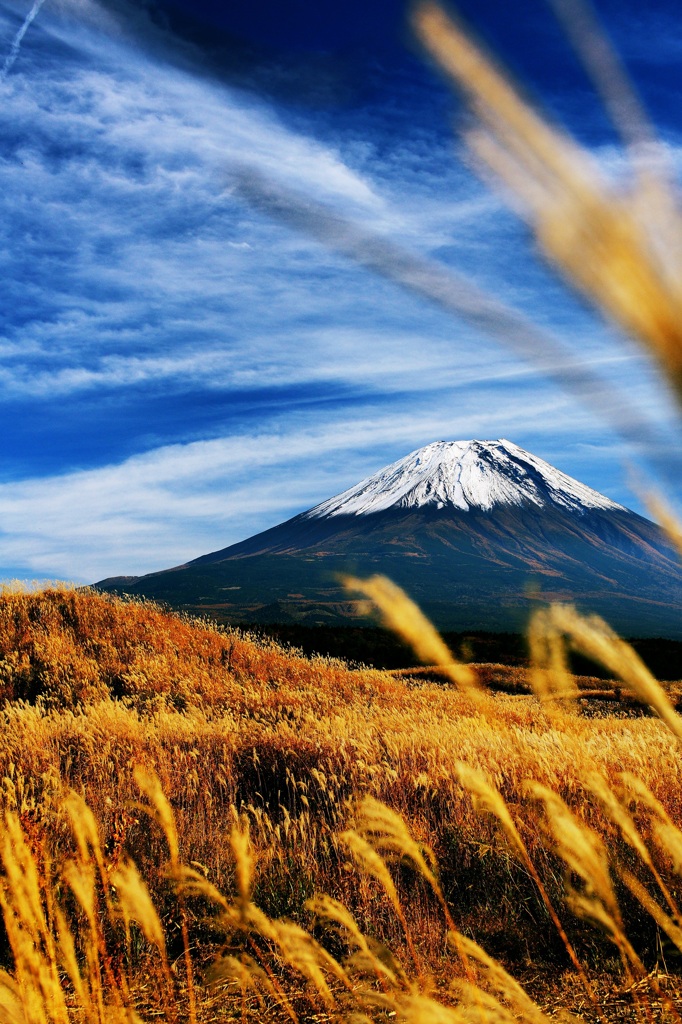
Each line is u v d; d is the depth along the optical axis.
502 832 4.19
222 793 6.94
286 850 5.25
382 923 4.12
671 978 3.01
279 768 7.54
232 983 3.19
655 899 3.43
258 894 4.45
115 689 14.71
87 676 14.64
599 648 0.94
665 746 5.98
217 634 18.92
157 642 17.08
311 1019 2.80
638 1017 2.50
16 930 2.20
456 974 3.15
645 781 4.69
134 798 6.17
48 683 14.11
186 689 14.02
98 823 4.98
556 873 4.04
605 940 3.50
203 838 5.43
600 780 1.89
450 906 4.29
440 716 11.87
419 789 6.22
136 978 3.34
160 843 5.09
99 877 3.50
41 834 4.04
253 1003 3.06
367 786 6.34
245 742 8.45
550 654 1.03
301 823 5.34
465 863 4.72
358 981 3.15
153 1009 3.04
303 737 8.55
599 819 3.65
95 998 2.33
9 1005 2.11
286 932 2.23
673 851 1.79
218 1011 3.02
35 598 18.12
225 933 3.38
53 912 2.57
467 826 5.20
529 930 3.77
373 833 2.88
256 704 13.34
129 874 2.30
